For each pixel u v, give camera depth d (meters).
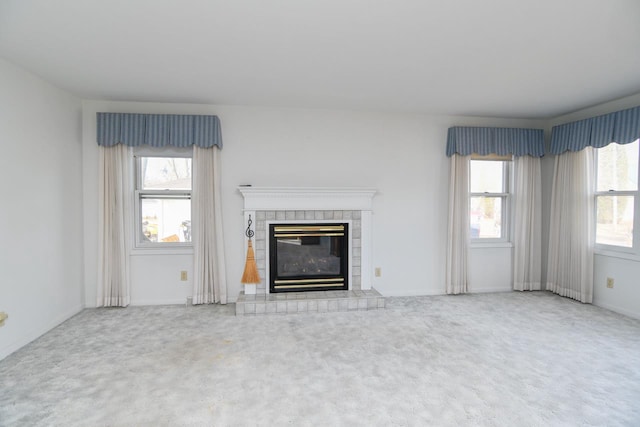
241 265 4.04
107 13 2.01
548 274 4.52
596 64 2.77
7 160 2.70
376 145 4.26
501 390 2.22
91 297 3.83
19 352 2.74
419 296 4.35
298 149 4.11
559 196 4.36
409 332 3.17
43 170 3.13
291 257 4.08
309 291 4.02
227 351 2.77
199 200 3.87
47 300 3.18
